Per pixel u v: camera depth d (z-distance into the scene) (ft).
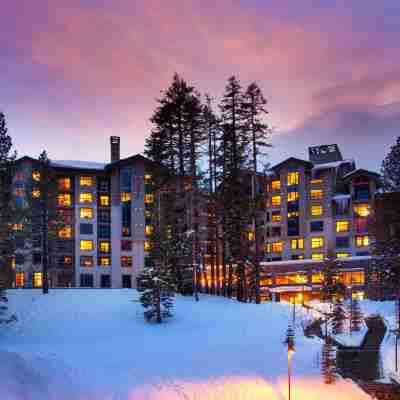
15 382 109.60
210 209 211.41
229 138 203.00
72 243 330.34
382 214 174.29
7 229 183.52
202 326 167.12
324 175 354.13
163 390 110.73
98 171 337.72
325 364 127.95
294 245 353.51
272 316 179.83
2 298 170.50
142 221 340.80
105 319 172.24
